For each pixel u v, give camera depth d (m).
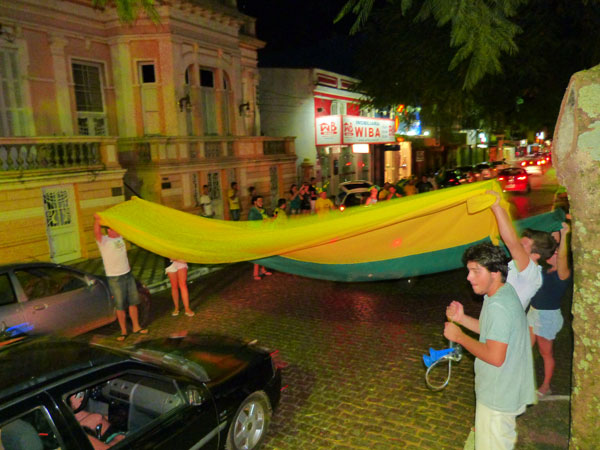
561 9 9.14
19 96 12.90
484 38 3.46
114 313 7.62
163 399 3.88
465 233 5.32
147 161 15.54
